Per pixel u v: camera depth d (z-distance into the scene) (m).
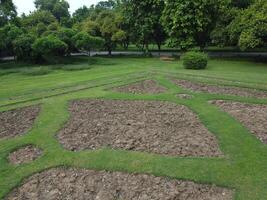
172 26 32.16
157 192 5.54
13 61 30.66
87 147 7.53
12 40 30.36
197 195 5.43
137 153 7.04
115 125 9.07
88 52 39.78
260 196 5.32
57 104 11.69
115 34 37.94
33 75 21.91
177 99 11.84
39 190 5.75
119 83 15.66
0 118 10.30
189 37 31.27
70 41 33.47
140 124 9.10
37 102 12.20
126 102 11.78
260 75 17.83
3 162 6.91
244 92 13.19
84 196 5.51
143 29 36.12
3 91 15.09
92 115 10.16
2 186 5.91
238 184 5.70
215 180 5.85
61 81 17.34
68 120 9.67
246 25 24.91
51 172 6.38
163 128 8.71
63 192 5.65
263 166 6.32
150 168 6.35
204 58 21.97
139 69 21.52
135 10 37.09
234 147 7.28
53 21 53.91
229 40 29.08
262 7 24.48
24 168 6.55
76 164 6.63
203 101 11.48
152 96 12.44
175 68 22.72
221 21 30.28
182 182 5.85
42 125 9.23
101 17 42.47
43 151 7.37
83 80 17.17
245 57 31.48
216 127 8.62
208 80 16.05
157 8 35.88
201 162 6.55
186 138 7.93
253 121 9.16
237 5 33.22
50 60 30.77
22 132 8.84
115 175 6.16
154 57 35.50
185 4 30.08
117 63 29.05
